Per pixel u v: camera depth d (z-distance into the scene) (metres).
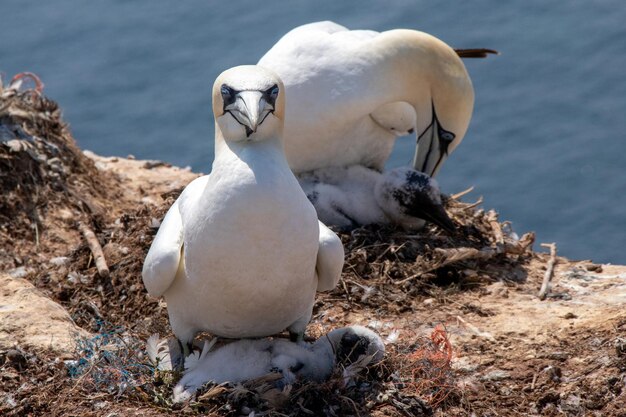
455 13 46.38
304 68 14.52
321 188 14.67
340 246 10.87
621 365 11.65
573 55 42.69
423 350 11.68
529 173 35.91
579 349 12.05
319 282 11.10
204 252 10.16
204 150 38.50
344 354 11.20
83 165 17.14
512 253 14.69
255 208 9.93
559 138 37.81
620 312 12.69
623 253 32.34
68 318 12.38
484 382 11.59
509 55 42.88
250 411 10.26
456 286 13.72
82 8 49.12
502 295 13.60
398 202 14.55
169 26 47.03
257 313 10.53
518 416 11.09
